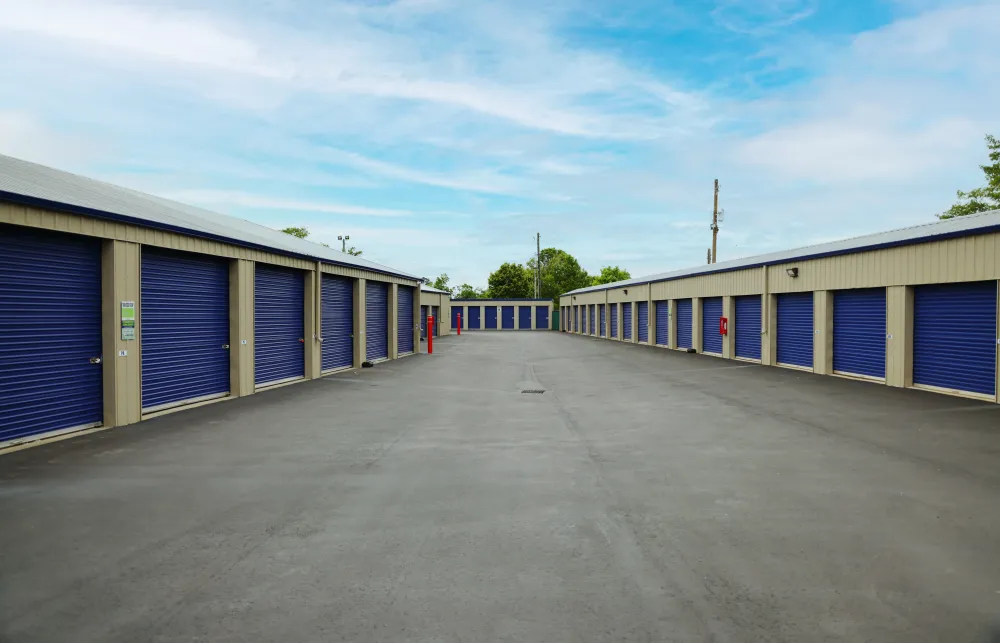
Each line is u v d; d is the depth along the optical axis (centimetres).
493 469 663
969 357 1210
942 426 901
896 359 1383
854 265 1527
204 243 1122
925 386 1323
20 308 789
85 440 814
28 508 527
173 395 1084
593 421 958
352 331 1936
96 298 900
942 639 315
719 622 333
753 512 515
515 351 2698
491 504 541
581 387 1399
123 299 925
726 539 454
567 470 657
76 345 869
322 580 387
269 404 1146
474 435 851
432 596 365
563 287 9281
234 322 1247
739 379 1546
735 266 2183
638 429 889
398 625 331
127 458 712
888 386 1388
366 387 1411
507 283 7888
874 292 1488
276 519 502
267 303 1405
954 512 513
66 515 510
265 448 768
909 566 404
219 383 1220
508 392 1318
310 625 331
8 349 773
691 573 396
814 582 381
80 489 584
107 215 877
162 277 1054
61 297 846
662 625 330
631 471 652
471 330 5816
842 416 989
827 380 1512
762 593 367
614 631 324
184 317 1112
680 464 681
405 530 476
